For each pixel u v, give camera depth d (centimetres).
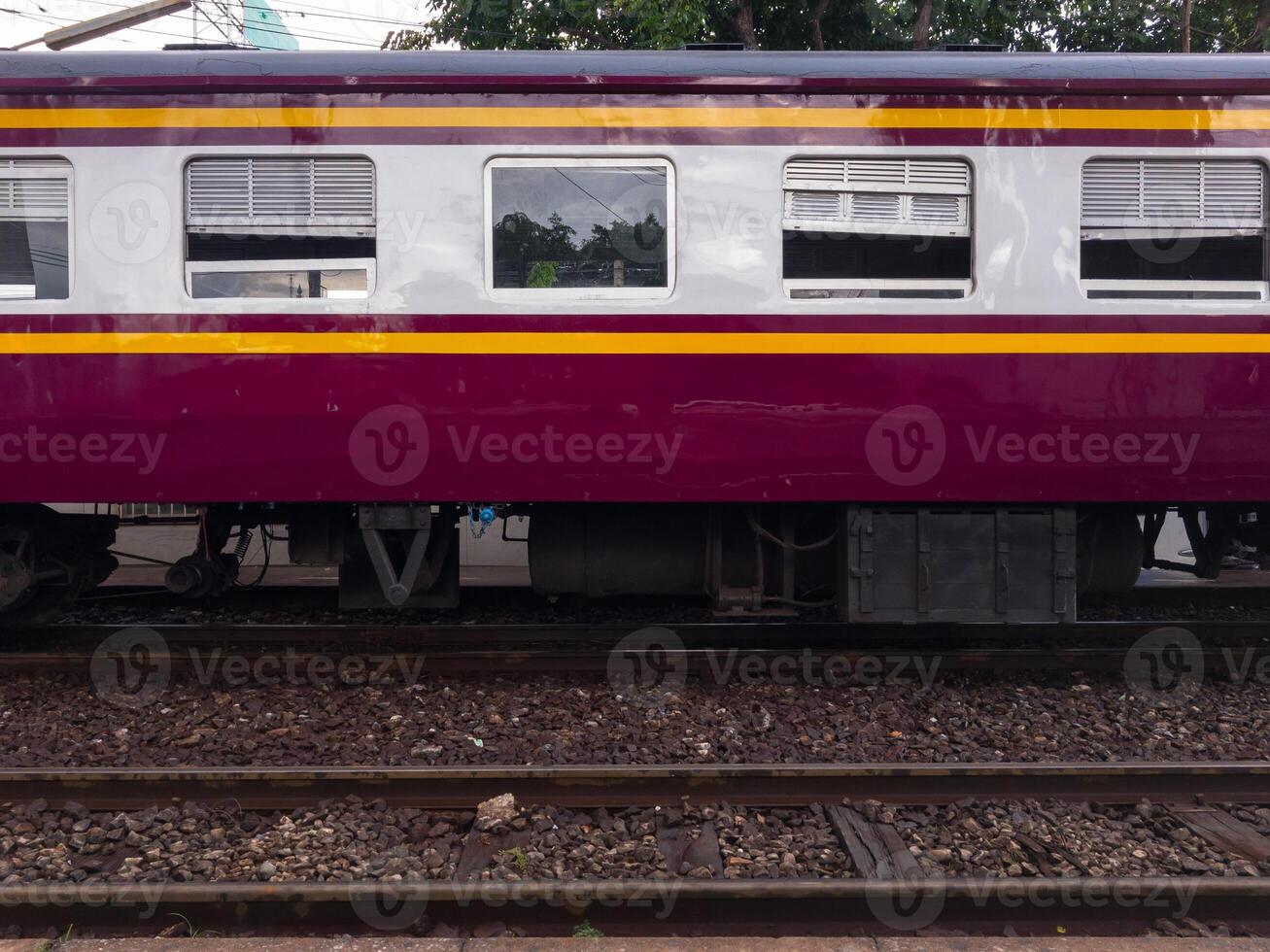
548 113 425
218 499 434
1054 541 455
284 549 877
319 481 434
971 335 431
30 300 425
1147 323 434
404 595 458
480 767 343
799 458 435
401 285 425
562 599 652
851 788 342
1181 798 343
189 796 337
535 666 479
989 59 435
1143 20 1102
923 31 970
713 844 312
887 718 424
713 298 429
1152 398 435
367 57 426
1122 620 600
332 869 296
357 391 428
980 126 431
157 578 762
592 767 339
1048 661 484
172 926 276
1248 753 388
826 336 429
